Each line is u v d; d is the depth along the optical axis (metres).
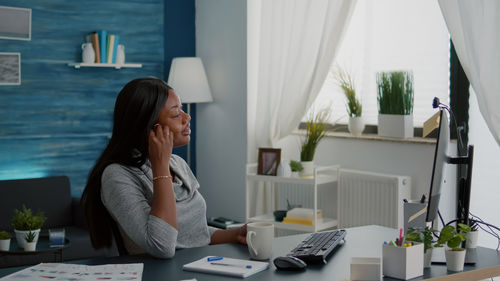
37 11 4.86
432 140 3.90
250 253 1.89
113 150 1.98
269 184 4.98
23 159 4.86
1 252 3.42
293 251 1.94
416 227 1.98
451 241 1.79
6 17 4.73
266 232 1.87
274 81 4.66
